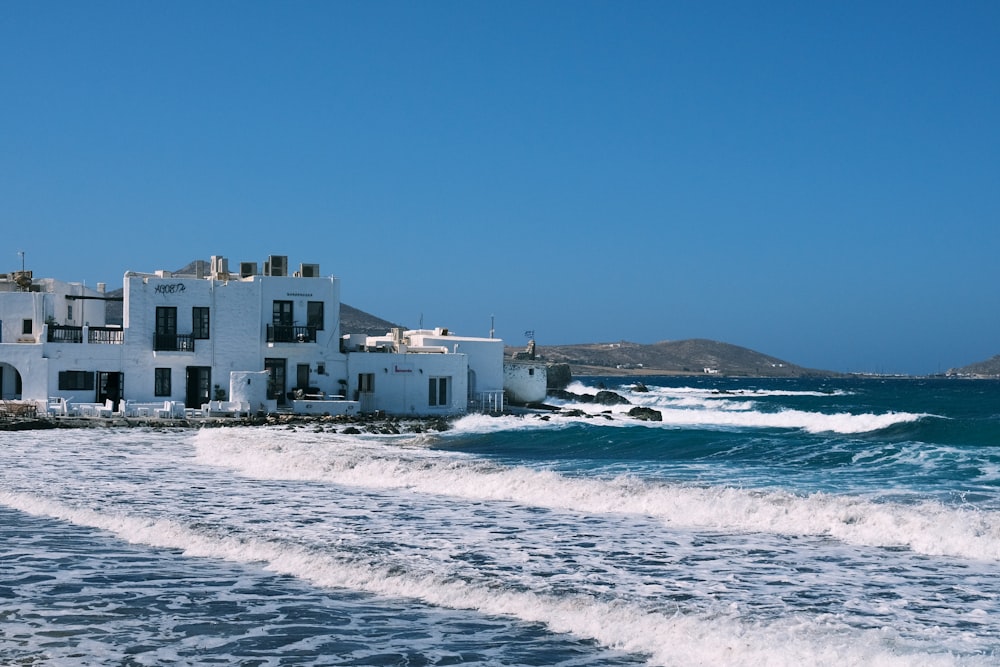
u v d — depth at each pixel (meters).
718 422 64.88
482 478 28.00
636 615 14.45
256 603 15.80
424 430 49.72
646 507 23.92
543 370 70.19
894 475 30.91
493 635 14.07
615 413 67.56
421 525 22.14
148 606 15.59
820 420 62.81
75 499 26.14
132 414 51.81
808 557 18.61
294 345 55.94
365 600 16.00
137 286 54.03
